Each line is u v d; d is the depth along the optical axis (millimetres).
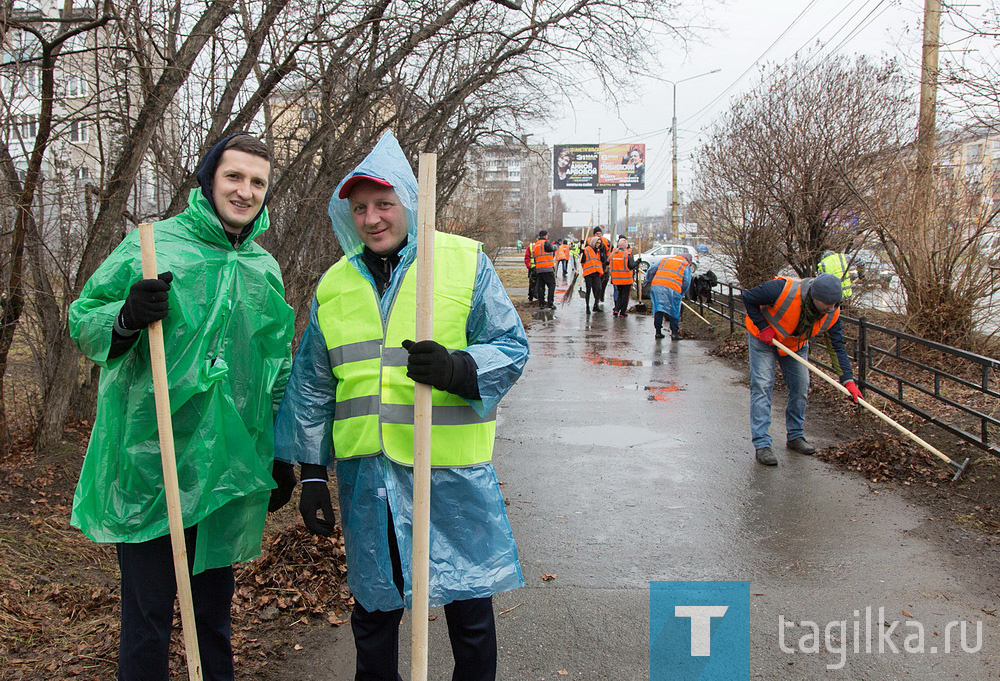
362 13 5820
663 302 13445
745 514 5027
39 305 5082
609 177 52719
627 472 5984
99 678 2965
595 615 3686
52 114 4789
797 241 12008
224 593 2643
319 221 6660
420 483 2182
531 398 8852
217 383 2451
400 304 2459
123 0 4746
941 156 8617
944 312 8367
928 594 3844
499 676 3168
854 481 5598
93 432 2412
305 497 2527
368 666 2639
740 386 9359
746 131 11930
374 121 7504
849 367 5965
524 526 4883
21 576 3691
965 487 5223
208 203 2461
